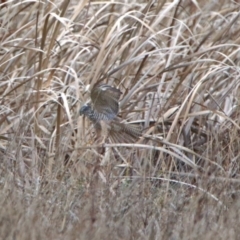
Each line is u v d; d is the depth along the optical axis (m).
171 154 12.68
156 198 11.68
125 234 10.20
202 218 10.68
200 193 11.53
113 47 14.06
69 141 13.07
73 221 10.63
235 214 10.76
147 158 13.11
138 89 13.80
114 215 10.79
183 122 13.15
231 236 10.02
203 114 13.43
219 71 13.68
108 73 13.86
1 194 10.93
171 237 10.23
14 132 13.18
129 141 11.87
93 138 13.27
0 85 13.66
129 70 14.09
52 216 10.54
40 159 12.80
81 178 12.25
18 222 9.75
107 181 12.06
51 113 13.92
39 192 11.31
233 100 14.23
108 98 11.09
